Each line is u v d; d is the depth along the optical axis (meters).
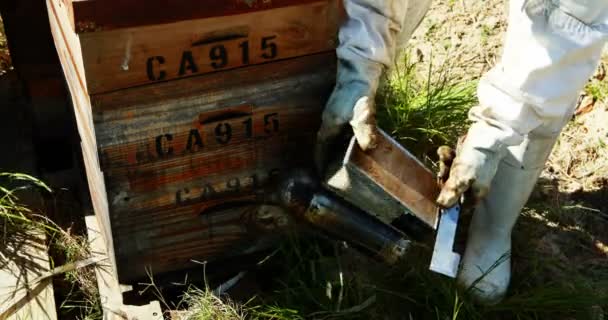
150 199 1.93
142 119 1.76
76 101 1.96
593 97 2.82
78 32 1.55
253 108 1.88
